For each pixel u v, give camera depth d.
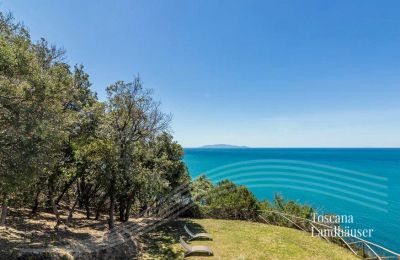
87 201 24.55
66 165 18.78
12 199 16.50
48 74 13.80
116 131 19.72
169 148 26.77
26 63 11.04
